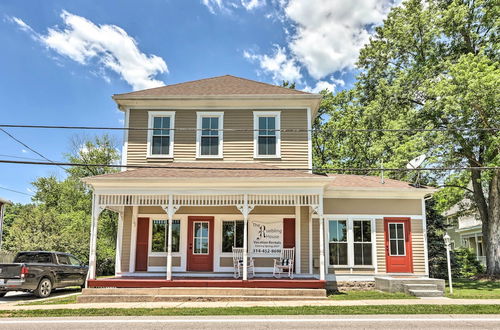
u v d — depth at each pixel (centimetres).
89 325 800
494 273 1936
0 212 2466
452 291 1358
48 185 3728
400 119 2061
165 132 1565
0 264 1295
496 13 1891
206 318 870
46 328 773
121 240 1473
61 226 2267
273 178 1238
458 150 1888
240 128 1559
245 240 1240
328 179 1240
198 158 1540
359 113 2698
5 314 931
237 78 1834
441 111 1861
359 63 2675
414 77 2083
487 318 862
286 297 1156
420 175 1980
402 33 2180
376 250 1457
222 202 1280
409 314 909
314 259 1445
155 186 1277
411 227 1477
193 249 1496
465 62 1714
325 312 928
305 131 1535
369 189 1470
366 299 1159
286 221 1484
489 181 1989
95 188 1277
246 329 757
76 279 1533
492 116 1686
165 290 1184
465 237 3606
